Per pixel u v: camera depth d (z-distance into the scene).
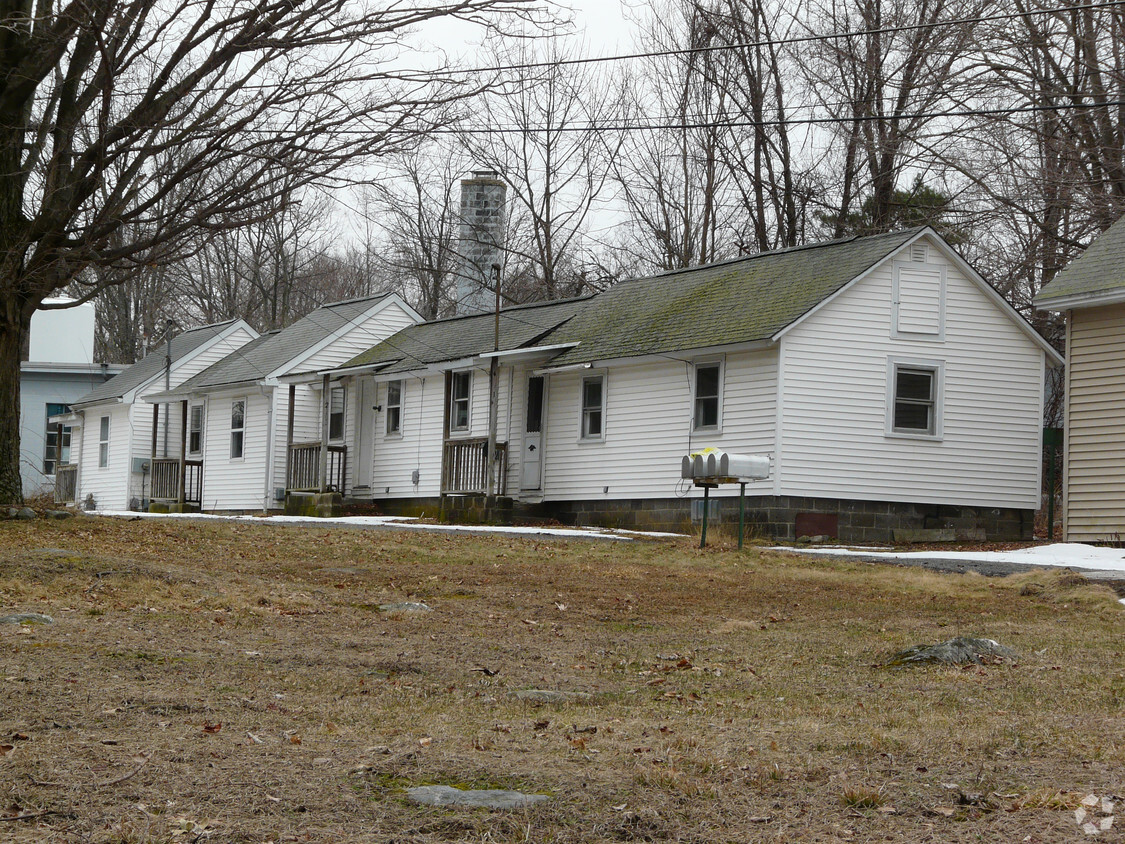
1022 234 31.08
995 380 23.66
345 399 32.25
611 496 25.30
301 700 7.12
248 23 15.88
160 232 18.03
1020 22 30.28
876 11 33.31
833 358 22.53
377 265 55.56
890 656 9.30
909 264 23.19
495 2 16.17
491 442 26.36
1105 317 20.06
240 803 4.82
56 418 42.47
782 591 14.01
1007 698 7.57
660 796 5.12
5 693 6.63
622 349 25.09
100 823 4.50
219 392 34.75
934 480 23.05
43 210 17.16
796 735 6.39
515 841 4.51
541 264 41.94
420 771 5.44
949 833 4.63
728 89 36.09
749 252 37.94
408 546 18.17
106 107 16.25
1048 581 14.12
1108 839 4.50
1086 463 20.14
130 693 6.87
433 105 16.45
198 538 18.08
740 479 18.11
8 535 16.66
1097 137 30.11
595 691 7.88
